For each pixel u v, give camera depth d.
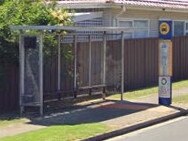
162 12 28.44
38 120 15.40
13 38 16.88
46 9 18.22
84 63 19.45
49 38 17.69
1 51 16.70
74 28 16.05
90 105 18.36
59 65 18.06
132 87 23.38
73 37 18.98
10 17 17.25
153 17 27.73
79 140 12.87
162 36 18.62
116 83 20.25
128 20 25.62
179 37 27.08
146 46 24.22
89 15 23.11
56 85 18.53
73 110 17.27
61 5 24.11
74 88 18.67
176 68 26.94
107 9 24.16
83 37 20.20
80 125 14.54
